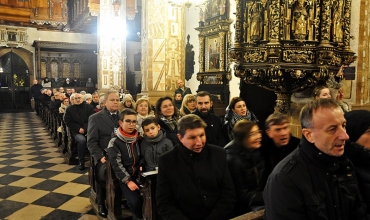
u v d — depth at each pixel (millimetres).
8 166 6898
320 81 4820
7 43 18297
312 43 4762
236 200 2697
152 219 3078
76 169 6680
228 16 9562
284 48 4680
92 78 20094
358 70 5332
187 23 12000
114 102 4789
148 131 3711
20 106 19172
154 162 3680
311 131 1658
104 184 4219
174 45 8984
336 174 1677
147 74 8789
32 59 19109
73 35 19781
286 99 5004
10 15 16438
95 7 12562
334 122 1600
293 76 4625
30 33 18906
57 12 17609
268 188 1737
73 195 5156
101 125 4703
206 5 10367
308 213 1612
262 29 4973
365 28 5293
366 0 5246
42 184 5688
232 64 9492
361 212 1726
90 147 4562
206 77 10570
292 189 1632
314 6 4738
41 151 8422
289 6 4668
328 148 1615
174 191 2650
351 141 1976
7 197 5055
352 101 5348
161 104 4312
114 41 12688
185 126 2613
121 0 12609
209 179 2637
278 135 2658
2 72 18750
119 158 3684
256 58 4930
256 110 6566
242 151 2736
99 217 4262
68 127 7141
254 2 5012
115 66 12734
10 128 12578
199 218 2645
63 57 19484
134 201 3559
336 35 4812
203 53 10750
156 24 8750
